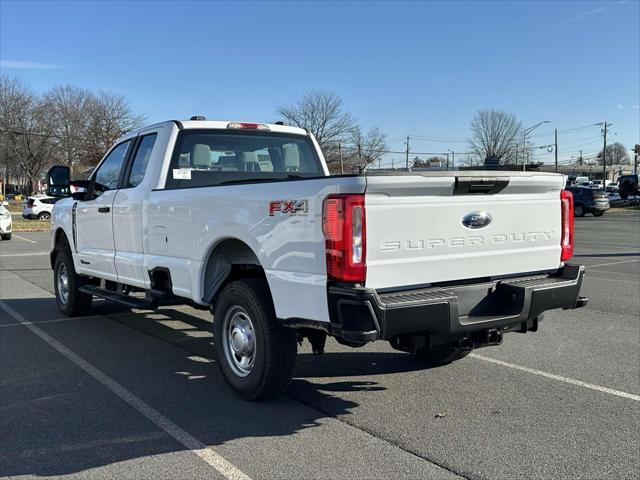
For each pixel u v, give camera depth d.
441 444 3.87
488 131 79.25
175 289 5.41
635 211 43.34
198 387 5.09
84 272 7.35
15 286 10.82
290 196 4.07
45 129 60.72
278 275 4.20
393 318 3.73
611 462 3.60
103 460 3.68
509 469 3.52
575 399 4.71
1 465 3.62
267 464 3.60
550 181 4.57
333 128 60.78
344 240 3.70
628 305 8.65
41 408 4.59
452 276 4.19
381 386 5.06
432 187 3.92
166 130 5.95
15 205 57.47
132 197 6.06
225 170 6.23
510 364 5.68
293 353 4.48
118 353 6.21
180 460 3.68
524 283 4.46
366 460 3.65
